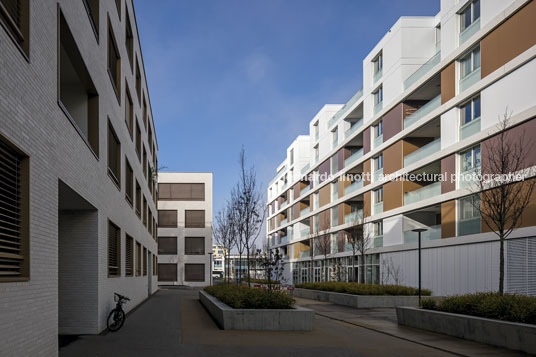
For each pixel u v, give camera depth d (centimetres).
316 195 5088
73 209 1118
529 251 1839
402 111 3067
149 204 3155
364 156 3688
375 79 3584
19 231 602
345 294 2203
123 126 1645
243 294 1362
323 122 4866
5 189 568
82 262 1112
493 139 2109
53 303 720
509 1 2058
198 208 5488
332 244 4350
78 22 927
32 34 631
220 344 968
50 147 716
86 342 977
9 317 537
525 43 1958
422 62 3102
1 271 552
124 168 1658
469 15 2416
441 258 2484
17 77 573
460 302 1196
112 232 1428
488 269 2094
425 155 2753
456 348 969
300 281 5566
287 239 6238
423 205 2703
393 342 1055
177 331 1165
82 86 1105
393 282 3006
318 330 1245
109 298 1287
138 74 2402
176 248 5394
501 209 1291
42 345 660
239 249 2525
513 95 2011
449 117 2502
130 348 903
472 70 2367
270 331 1193
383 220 3231
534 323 952
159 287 4847
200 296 2322
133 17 2061
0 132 520
